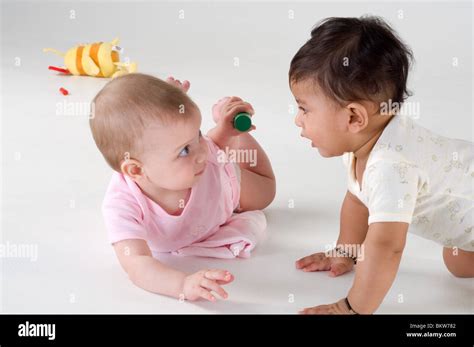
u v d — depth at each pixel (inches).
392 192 50.6
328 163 81.6
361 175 55.6
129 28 141.9
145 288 57.1
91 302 55.5
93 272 59.7
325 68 51.7
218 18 148.6
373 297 51.2
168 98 56.9
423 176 52.3
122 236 58.1
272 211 70.6
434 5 150.9
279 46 129.5
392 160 51.4
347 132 53.2
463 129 88.4
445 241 56.5
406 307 54.6
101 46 115.4
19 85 109.6
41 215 68.8
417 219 55.7
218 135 65.5
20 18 147.7
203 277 54.2
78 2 160.6
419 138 53.2
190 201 60.4
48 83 111.1
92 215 69.1
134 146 57.1
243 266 60.9
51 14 151.0
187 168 58.1
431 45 125.1
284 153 84.0
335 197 73.5
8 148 84.8
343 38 51.8
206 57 122.7
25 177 77.0
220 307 54.9
